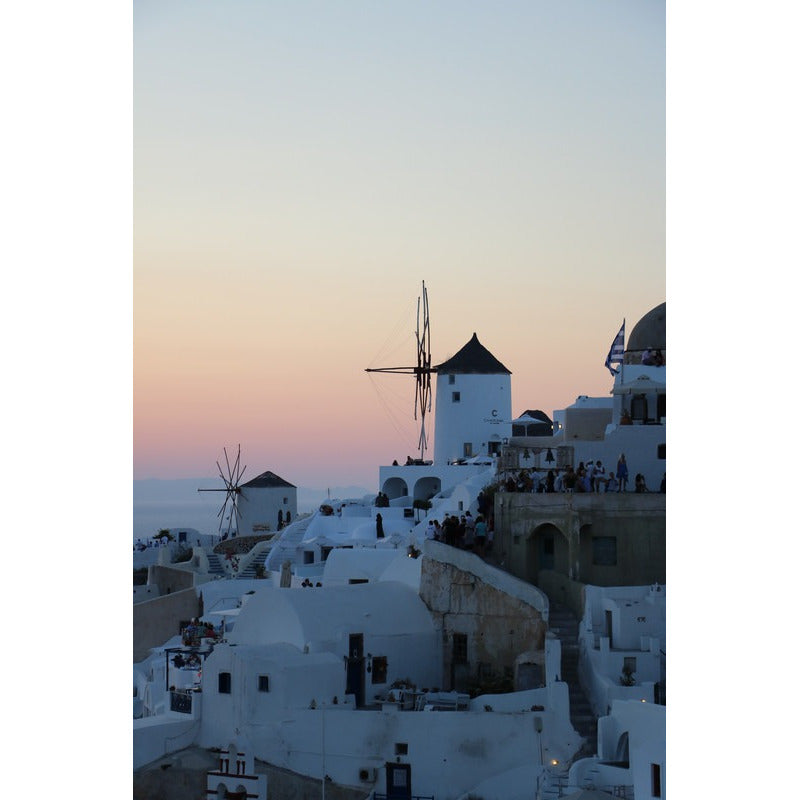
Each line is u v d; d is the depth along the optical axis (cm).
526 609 5781
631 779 4672
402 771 5247
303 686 5428
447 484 9650
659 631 5516
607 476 6488
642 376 6731
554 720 5203
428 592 6072
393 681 5850
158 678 6500
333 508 9638
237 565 9375
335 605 5862
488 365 10494
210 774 5272
